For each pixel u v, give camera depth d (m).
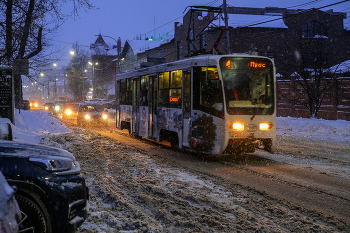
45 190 3.66
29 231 3.58
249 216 5.17
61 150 4.49
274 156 11.41
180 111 11.54
